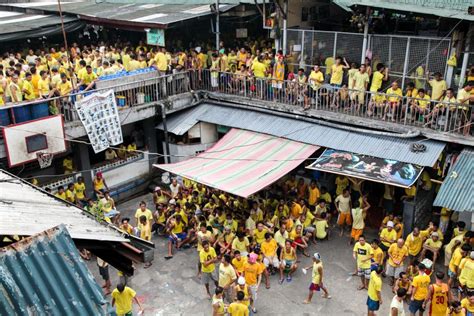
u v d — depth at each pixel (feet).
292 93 53.57
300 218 45.75
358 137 47.96
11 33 63.10
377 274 34.12
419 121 46.21
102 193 51.24
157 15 64.03
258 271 37.09
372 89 48.67
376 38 49.57
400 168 42.68
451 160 44.24
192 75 60.54
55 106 47.80
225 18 63.82
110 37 77.00
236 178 44.55
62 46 69.92
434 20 49.11
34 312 12.17
